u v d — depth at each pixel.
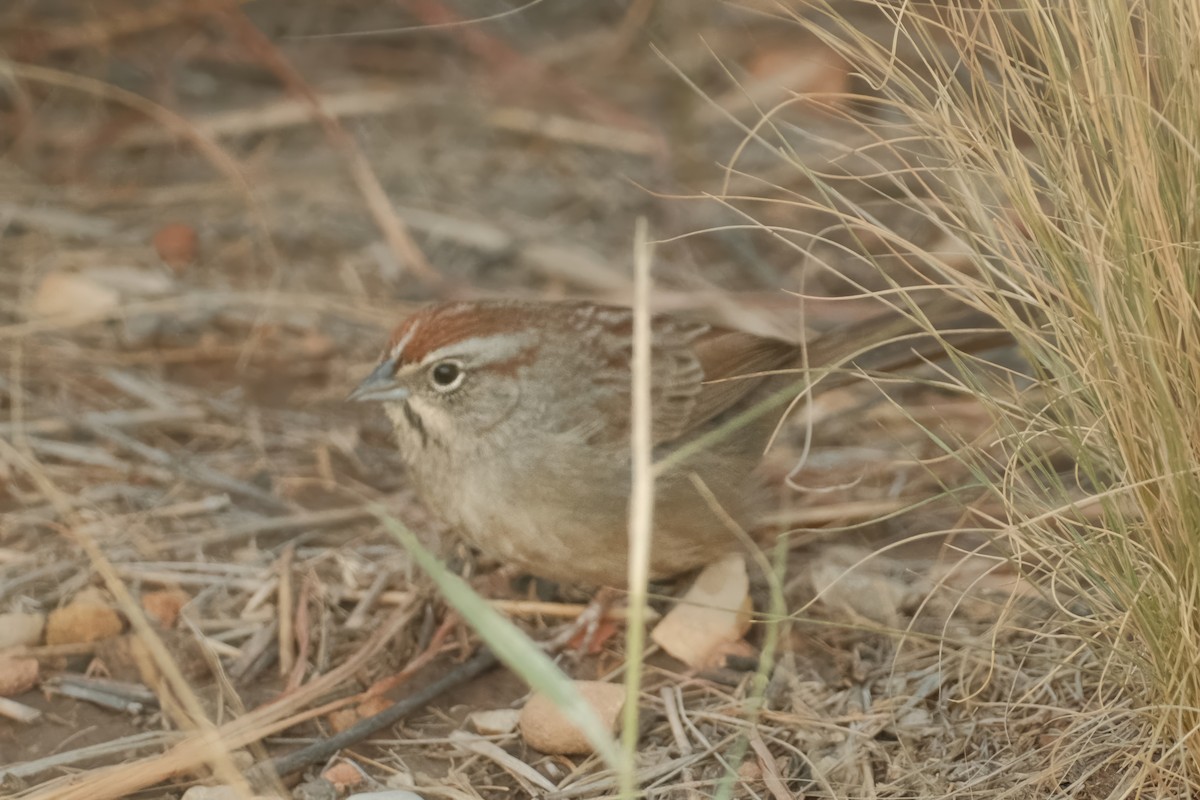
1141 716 7.02
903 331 9.17
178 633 8.55
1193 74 6.48
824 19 13.47
